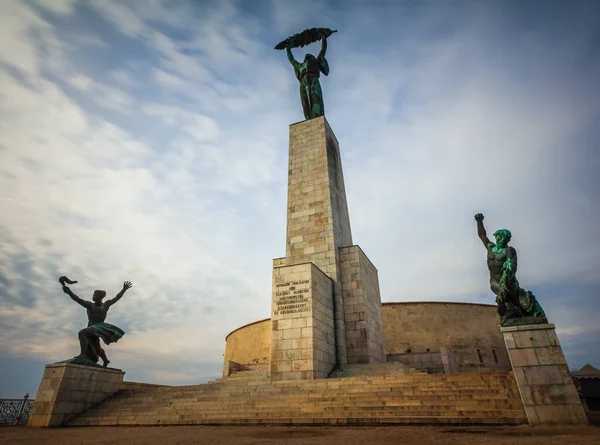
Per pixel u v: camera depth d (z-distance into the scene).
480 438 7.20
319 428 9.41
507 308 10.68
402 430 8.57
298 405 11.42
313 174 25.64
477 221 12.89
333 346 19.28
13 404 15.79
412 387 11.66
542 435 7.38
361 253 23.12
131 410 13.61
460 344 30.11
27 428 12.70
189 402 13.36
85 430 11.37
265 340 32.44
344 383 12.81
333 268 21.89
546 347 9.56
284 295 18.02
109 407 14.59
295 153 27.20
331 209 23.84
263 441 7.46
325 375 17.30
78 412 14.36
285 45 32.94
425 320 31.27
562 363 9.29
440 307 31.67
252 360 33.03
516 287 10.78
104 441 8.27
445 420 9.32
